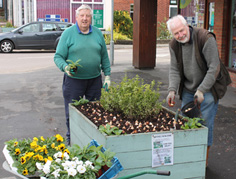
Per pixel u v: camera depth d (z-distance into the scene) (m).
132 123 3.72
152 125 3.63
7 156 3.06
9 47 18.52
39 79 10.81
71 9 22.80
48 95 8.72
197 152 3.43
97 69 4.82
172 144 3.34
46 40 18.70
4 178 4.28
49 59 15.92
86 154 2.93
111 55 13.38
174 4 26.48
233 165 4.61
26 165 2.88
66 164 2.70
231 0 9.13
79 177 2.65
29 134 5.85
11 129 6.09
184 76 4.18
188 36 3.79
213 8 10.13
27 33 18.58
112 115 4.04
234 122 6.35
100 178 2.71
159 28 26.22
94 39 4.70
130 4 27.25
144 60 12.09
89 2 22.91
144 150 3.27
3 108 7.46
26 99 8.28
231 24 9.25
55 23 18.94
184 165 3.42
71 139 4.43
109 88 4.40
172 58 4.10
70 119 4.39
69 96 4.84
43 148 3.01
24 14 26.31
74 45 4.60
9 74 11.74
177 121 3.74
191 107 3.93
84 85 4.82
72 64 4.32
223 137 5.61
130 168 3.27
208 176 4.28
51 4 22.55
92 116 3.95
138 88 3.96
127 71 11.76
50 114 7.04
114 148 3.20
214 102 4.06
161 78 10.62
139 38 11.92
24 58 16.30
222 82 4.02
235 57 9.33
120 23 24.20
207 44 3.75
